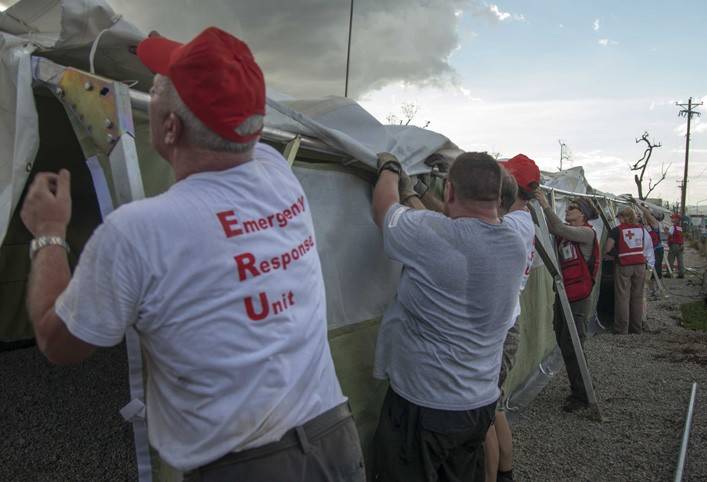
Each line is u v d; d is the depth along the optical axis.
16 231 4.39
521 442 4.41
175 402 1.25
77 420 3.92
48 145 2.63
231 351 1.22
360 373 2.87
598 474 3.90
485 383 2.39
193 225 1.21
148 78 1.87
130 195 1.45
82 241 4.30
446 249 2.24
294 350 1.35
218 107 1.22
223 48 1.23
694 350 7.41
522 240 2.36
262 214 1.34
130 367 1.44
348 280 2.81
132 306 1.17
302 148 2.51
